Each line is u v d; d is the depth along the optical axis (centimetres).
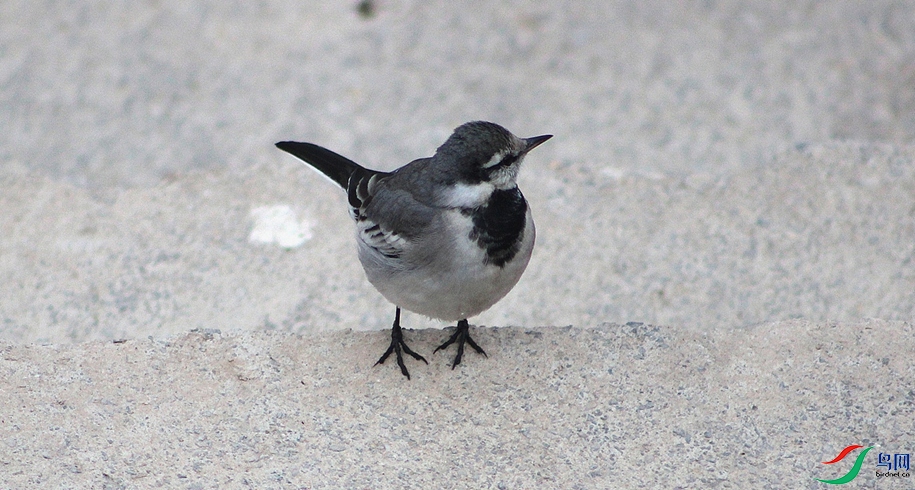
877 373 862
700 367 882
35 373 863
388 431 824
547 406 849
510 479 775
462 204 848
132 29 1988
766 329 922
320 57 1902
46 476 761
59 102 1759
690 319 1241
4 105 1745
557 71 1859
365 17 2039
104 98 1777
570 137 1658
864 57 1869
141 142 1659
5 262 1327
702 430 817
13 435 798
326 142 1648
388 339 933
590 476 778
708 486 766
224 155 1617
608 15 2031
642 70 1853
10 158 1597
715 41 1936
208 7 2066
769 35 1950
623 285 1304
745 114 1719
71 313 1245
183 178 1531
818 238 1350
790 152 1543
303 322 1248
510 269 869
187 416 828
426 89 1803
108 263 1341
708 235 1380
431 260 852
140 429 812
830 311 1223
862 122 1681
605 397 855
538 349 916
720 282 1295
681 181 1505
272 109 1753
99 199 1481
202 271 1330
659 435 815
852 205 1403
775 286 1277
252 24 2005
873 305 1223
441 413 845
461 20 2019
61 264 1332
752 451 796
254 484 764
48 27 1988
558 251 1365
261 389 863
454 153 858
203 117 1727
